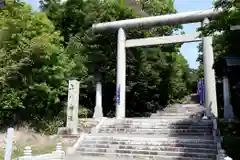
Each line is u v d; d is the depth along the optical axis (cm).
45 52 1340
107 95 2114
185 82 3275
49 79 1427
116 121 1498
